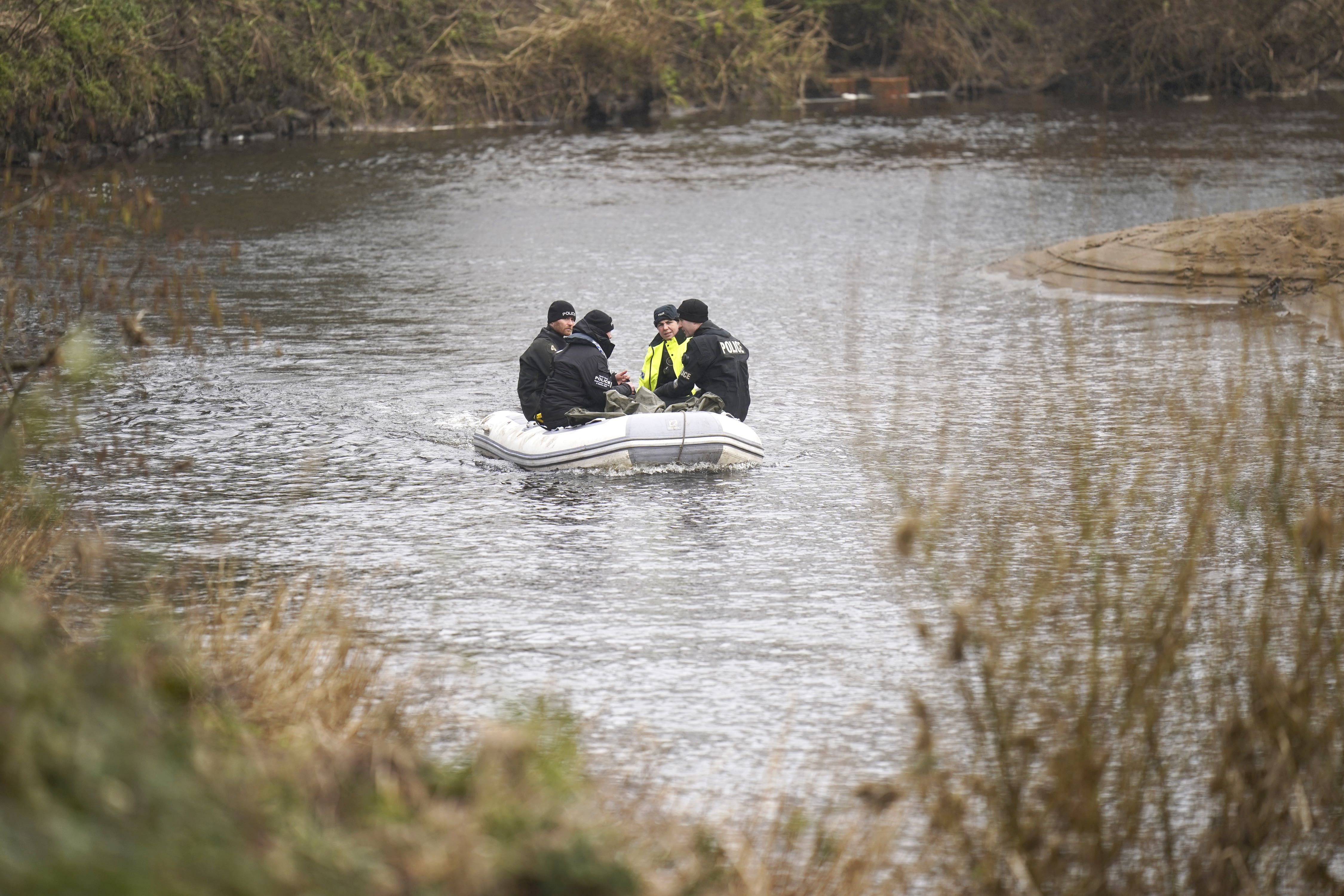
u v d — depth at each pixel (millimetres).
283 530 38688
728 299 80500
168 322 69250
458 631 30875
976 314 74250
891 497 40719
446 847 12453
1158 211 106250
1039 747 17375
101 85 140000
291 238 101750
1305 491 24531
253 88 165125
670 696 27203
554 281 86312
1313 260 74125
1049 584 20625
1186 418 26125
